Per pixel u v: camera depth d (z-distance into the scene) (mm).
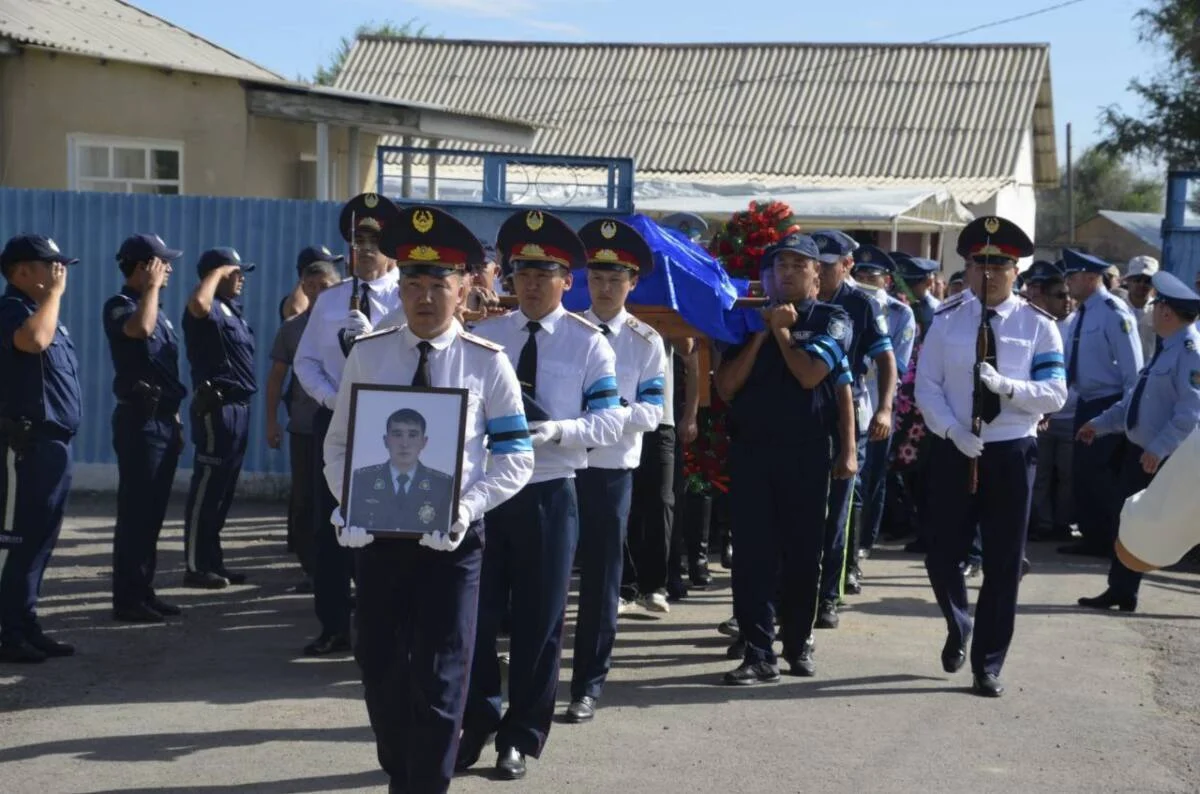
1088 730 6469
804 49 30812
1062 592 9727
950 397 6945
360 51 32562
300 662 7289
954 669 7160
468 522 4738
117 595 8086
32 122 14820
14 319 6848
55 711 6332
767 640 7098
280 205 12211
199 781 5453
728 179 26875
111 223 12367
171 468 8148
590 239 6574
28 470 7020
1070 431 11859
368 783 5473
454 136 15883
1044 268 11625
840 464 7125
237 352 8969
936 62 29969
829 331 6852
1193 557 10906
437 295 4855
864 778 5719
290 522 10062
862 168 27453
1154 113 37688
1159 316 9711
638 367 6504
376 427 4715
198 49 16781
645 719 6461
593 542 6367
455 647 4871
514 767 5613
